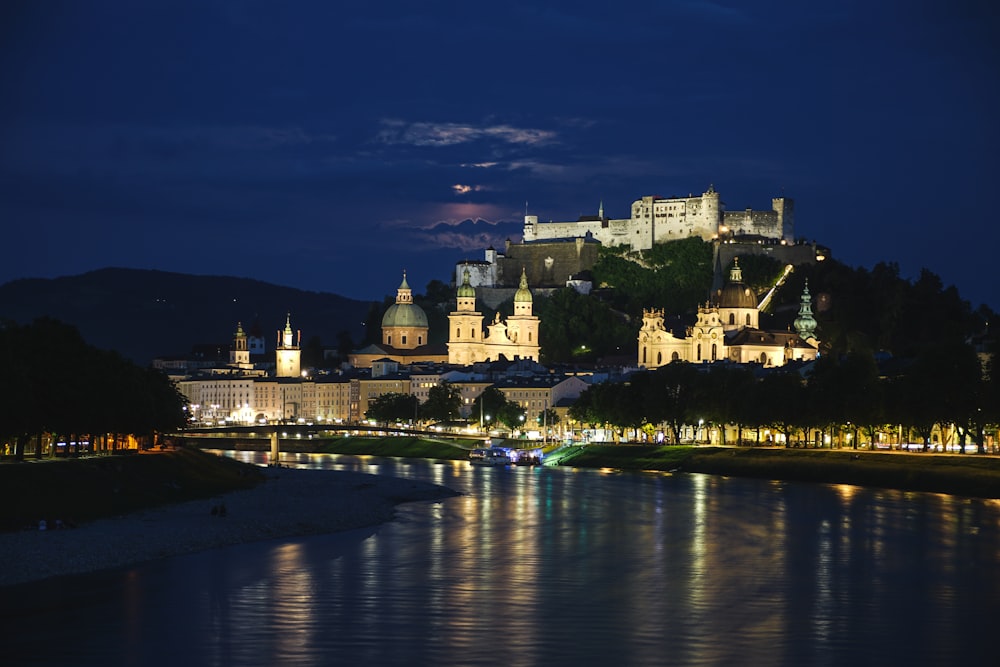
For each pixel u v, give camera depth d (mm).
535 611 180125
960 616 178000
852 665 154500
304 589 194000
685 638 165625
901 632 169000
